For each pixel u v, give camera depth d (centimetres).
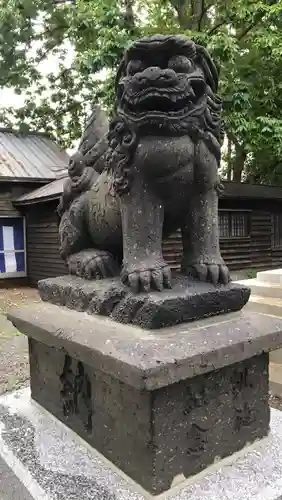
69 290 158
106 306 137
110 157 142
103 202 153
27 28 726
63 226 180
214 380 127
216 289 136
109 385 129
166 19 762
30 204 732
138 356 107
